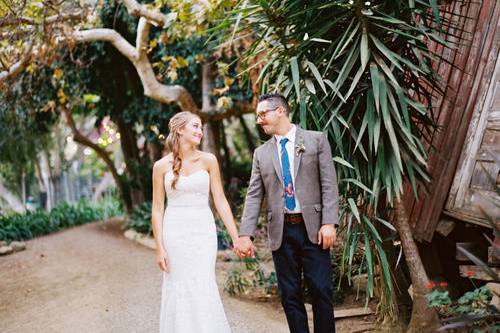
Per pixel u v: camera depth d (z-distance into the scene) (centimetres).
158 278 630
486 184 361
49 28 601
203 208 344
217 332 333
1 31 573
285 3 334
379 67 333
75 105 1174
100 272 715
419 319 354
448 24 407
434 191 409
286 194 321
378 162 328
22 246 984
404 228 360
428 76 352
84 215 1570
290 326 323
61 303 561
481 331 295
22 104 965
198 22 538
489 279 373
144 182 1268
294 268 325
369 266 327
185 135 340
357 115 355
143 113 1067
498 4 382
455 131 399
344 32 340
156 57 959
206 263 338
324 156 317
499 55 371
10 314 540
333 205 312
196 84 995
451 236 456
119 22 991
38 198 2047
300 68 345
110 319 473
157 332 425
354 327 416
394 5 340
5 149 1245
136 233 1104
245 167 1367
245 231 332
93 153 2078
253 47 364
